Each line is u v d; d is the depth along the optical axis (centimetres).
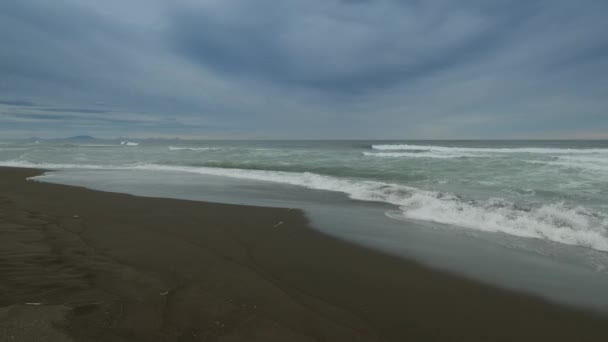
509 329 275
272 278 369
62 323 224
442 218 675
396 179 1242
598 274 394
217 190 1032
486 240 533
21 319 224
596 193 897
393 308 307
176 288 319
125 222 602
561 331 274
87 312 249
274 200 878
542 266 420
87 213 666
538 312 304
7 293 273
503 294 340
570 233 549
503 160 1633
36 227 526
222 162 1942
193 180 1261
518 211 706
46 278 315
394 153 2400
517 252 475
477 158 1794
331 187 1086
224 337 237
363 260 437
